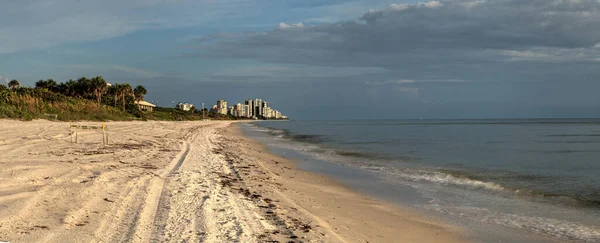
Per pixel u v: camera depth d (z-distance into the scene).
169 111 126.31
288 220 7.97
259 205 9.08
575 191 12.74
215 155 19.36
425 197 11.91
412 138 45.06
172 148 21.11
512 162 20.84
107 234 5.83
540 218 9.55
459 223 9.12
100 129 30.72
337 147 30.81
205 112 165.50
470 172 16.98
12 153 13.22
